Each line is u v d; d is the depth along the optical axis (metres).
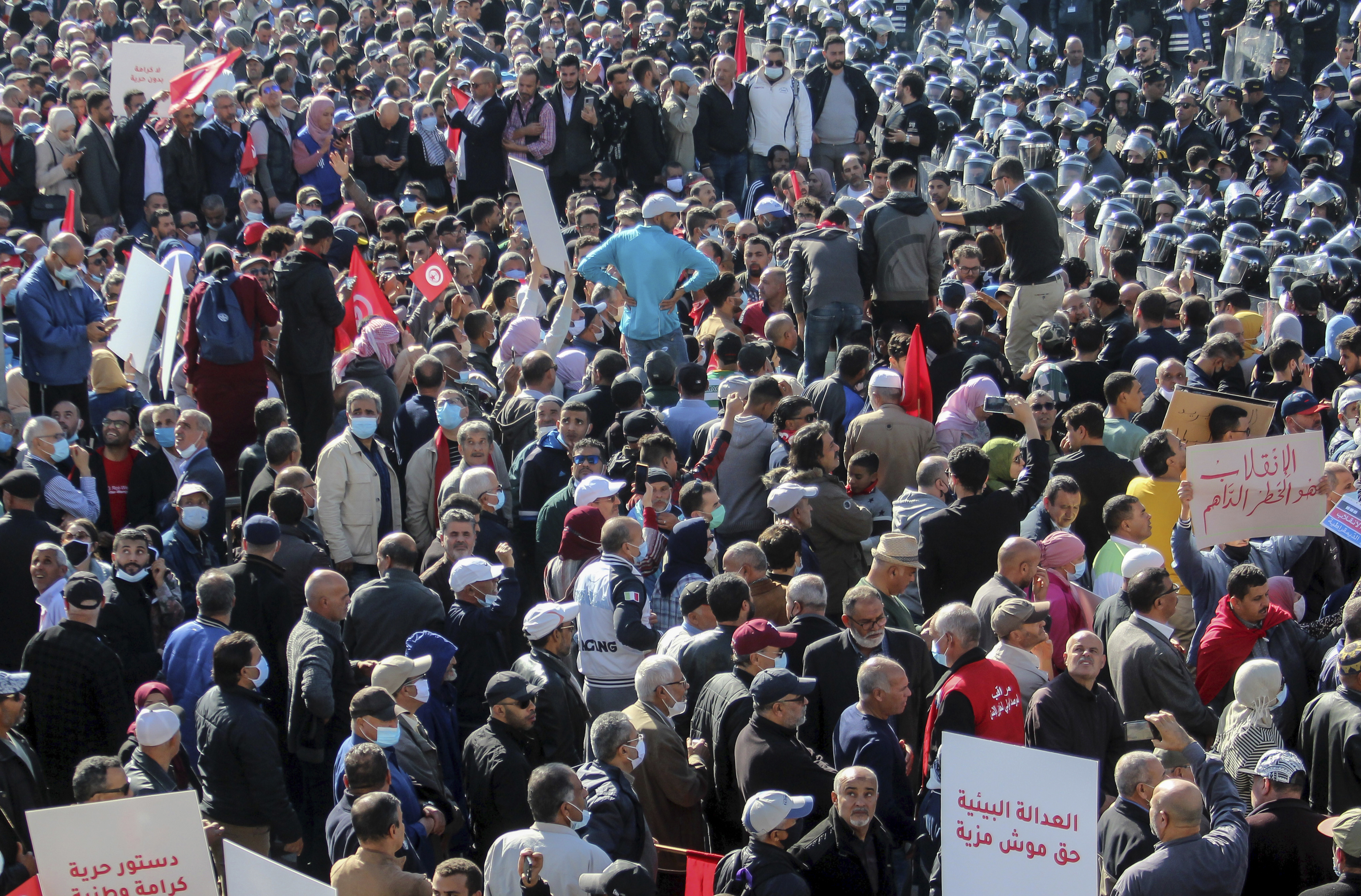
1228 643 22.80
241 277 34.44
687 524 24.98
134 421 34.84
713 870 18.14
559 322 36.00
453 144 55.91
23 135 51.28
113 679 22.56
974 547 25.00
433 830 20.42
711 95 57.22
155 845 15.96
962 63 72.12
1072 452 27.55
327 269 34.72
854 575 26.25
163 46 55.44
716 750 20.70
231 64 65.12
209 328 34.19
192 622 23.20
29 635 26.38
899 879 19.83
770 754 19.44
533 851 17.69
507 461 32.62
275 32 73.62
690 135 57.16
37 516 28.83
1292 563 26.41
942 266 36.94
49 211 51.84
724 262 42.41
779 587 23.84
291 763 24.11
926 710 22.16
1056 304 39.06
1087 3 82.12
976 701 20.02
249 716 20.47
